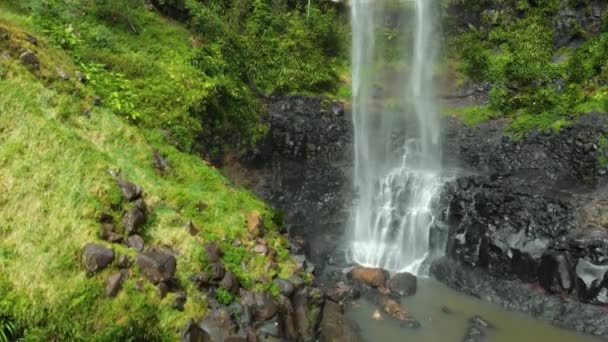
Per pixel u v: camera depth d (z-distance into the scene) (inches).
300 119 636.1
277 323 278.1
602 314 370.3
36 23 435.8
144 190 307.7
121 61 477.7
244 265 304.3
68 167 275.0
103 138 339.6
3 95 291.7
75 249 232.5
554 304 389.1
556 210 437.1
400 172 573.0
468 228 470.6
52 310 206.4
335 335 315.9
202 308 249.9
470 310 400.5
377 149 624.7
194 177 387.5
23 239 229.6
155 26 596.1
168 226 288.7
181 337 229.8
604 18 616.4
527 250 422.0
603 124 518.6
